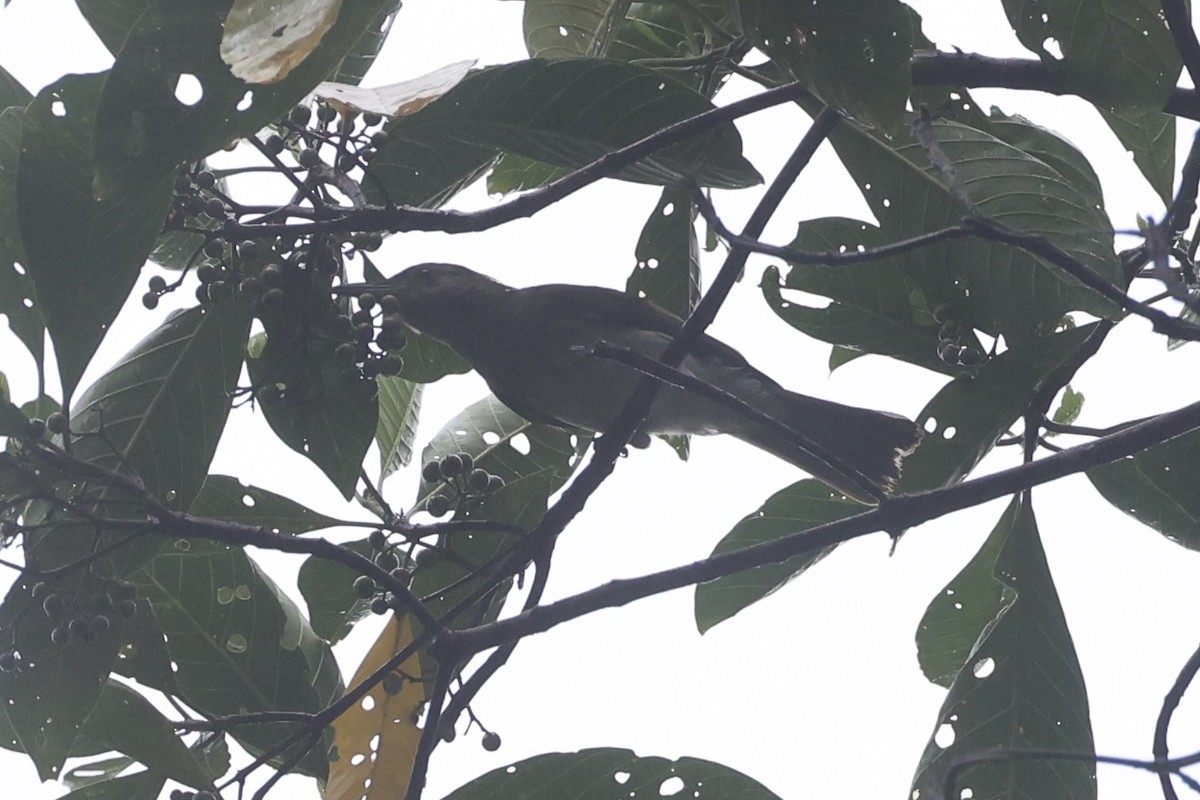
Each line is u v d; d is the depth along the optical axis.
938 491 7.00
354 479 7.38
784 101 7.49
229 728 6.59
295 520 7.48
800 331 8.47
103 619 6.17
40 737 6.38
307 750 6.56
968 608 8.74
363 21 5.46
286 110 5.62
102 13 6.10
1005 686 7.59
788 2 6.61
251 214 6.98
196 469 6.89
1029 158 8.01
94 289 5.82
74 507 5.88
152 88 5.48
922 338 8.40
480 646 6.83
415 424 9.02
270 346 7.35
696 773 7.00
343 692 7.74
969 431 8.02
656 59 8.64
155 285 7.00
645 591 6.91
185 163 5.74
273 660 7.56
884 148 8.10
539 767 6.94
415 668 7.45
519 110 7.44
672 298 9.67
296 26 4.78
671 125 7.57
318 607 8.13
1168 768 4.77
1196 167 7.15
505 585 8.23
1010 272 7.90
